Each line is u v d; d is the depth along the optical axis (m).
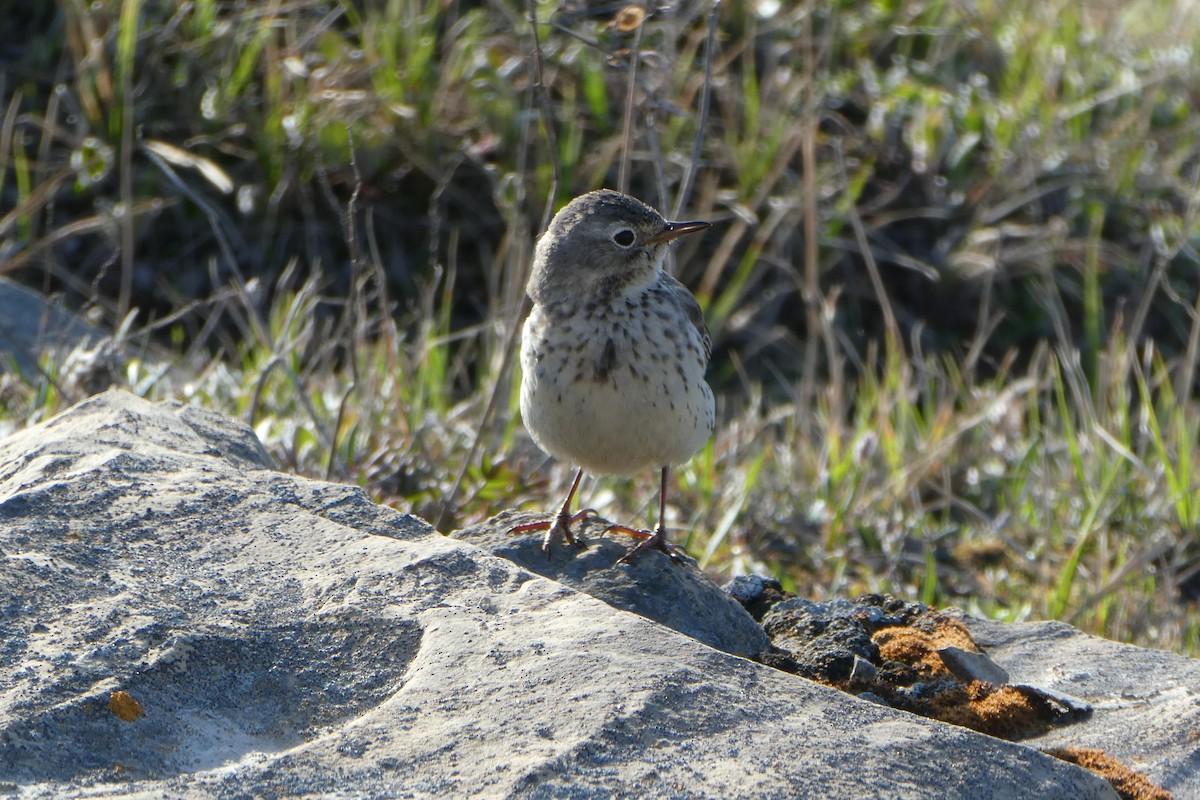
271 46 15.61
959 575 11.41
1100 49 19.53
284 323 12.90
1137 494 12.24
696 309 8.85
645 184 15.86
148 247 15.41
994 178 17.19
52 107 15.02
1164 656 7.67
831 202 16.48
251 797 4.90
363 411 11.40
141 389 11.24
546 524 8.20
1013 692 6.96
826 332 13.44
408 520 6.95
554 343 8.03
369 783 4.98
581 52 15.75
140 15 15.52
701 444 8.42
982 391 14.16
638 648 5.81
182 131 15.65
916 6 18.58
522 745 5.15
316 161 15.32
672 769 5.08
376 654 5.85
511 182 15.30
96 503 6.76
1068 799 5.34
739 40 17.25
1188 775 6.32
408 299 15.48
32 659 5.54
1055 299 16.28
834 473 12.08
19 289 12.97
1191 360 13.05
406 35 15.98
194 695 5.55
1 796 4.82
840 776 5.14
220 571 6.32
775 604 7.88
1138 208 17.45
